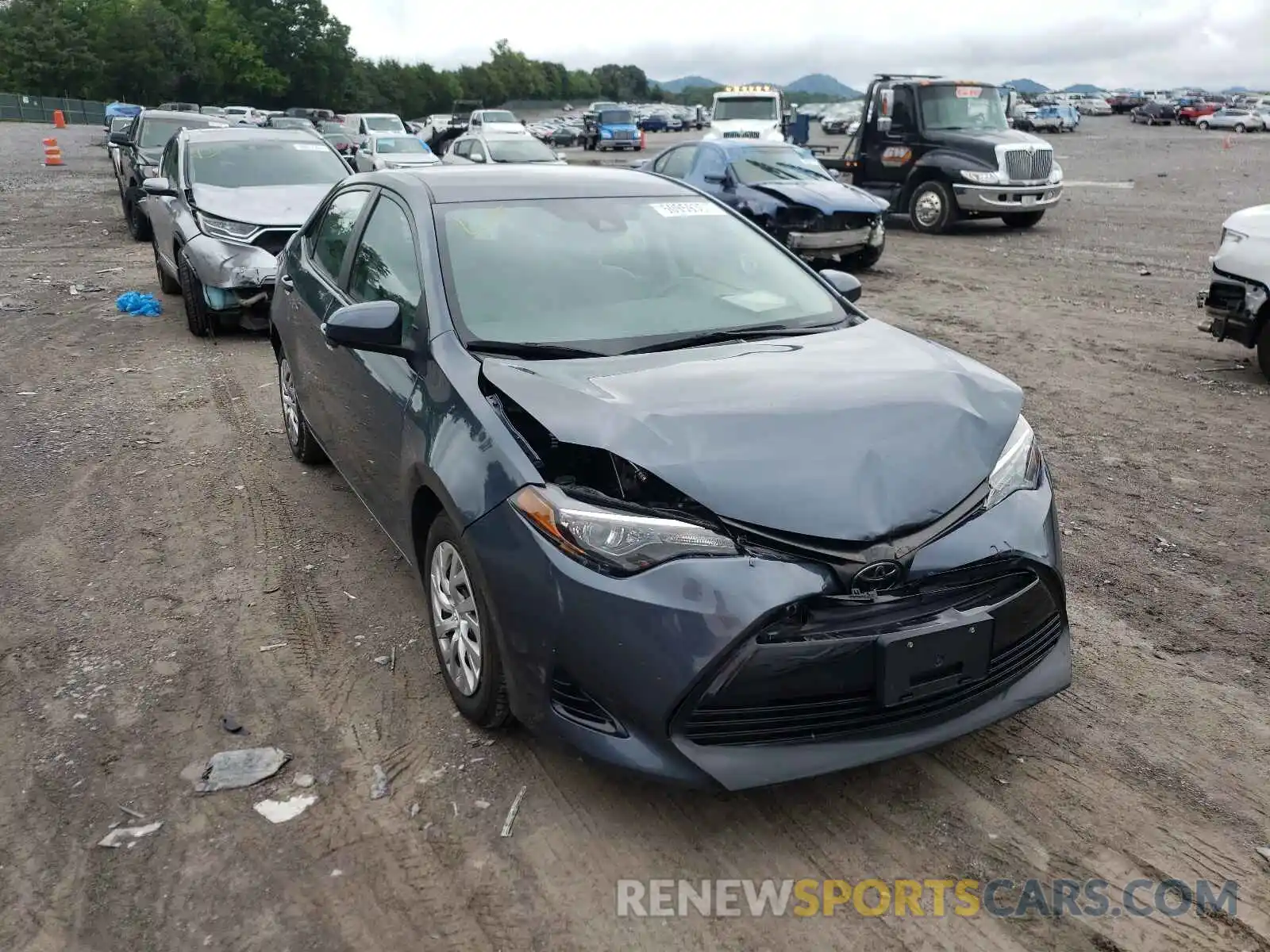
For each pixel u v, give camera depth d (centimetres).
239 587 441
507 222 411
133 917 262
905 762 323
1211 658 384
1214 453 613
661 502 277
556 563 279
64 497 544
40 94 8725
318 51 10762
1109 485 562
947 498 286
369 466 412
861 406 305
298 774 317
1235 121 5472
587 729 283
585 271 396
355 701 355
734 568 266
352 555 473
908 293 1195
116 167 1823
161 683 367
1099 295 1154
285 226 893
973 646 282
